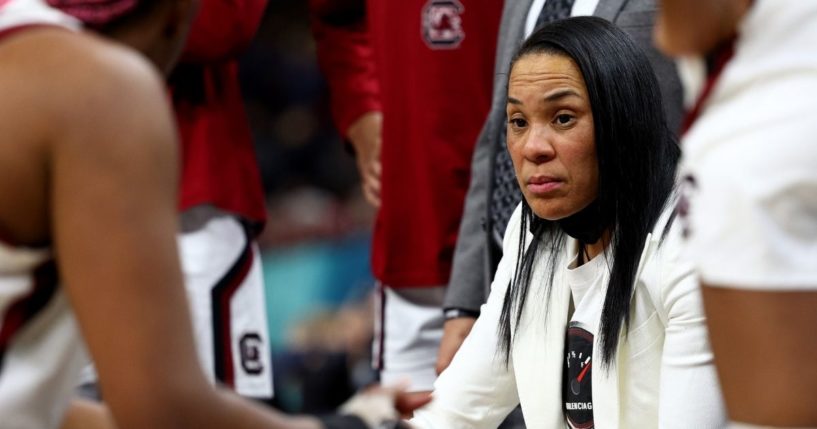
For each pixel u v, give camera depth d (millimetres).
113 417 4121
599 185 6426
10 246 4199
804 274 4242
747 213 4246
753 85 4328
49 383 4387
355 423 4570
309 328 14289
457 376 7035
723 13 4395
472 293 8688
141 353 4023
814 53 4262
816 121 4191
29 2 4441
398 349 10047
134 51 4555
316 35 11227
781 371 4281
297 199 17219
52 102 4125
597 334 6359
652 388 6363
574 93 6457
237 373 9352
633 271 6297
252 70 18531
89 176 4074
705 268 4410
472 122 9508
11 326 4254
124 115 4117
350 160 17953
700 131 4418
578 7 8086
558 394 6672
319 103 18578
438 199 9602
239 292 9391
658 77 7746
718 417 6066
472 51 9453
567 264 6637
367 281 15734
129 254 4047
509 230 7090
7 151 4137
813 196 4215
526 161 6559
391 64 9703
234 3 8984
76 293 4090
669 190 6402
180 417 4086
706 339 6078
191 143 9266
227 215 9352
